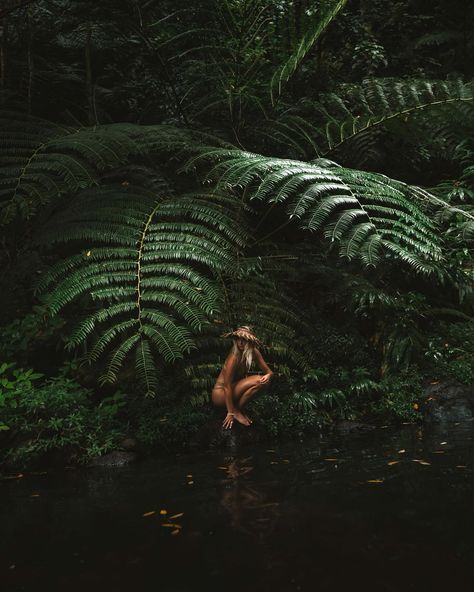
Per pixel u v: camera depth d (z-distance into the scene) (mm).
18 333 4684
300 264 5914
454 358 5586
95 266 4418
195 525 2467
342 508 2551
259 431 4402
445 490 2721
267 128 6352
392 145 7570
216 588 1868
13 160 4789
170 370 4855
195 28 6785
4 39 7102
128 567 2074
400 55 9695
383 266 5922
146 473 3525
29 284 5332
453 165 8125
